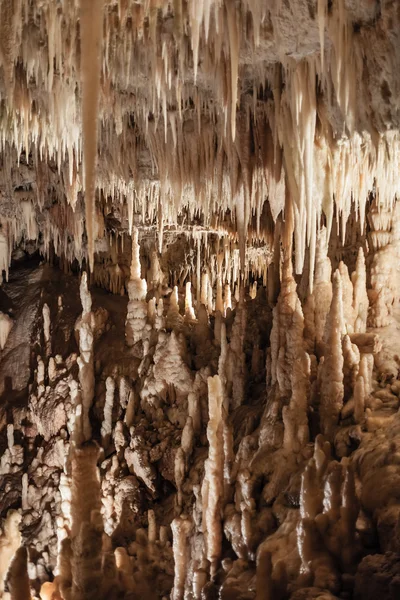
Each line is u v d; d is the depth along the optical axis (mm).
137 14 4453
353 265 8195
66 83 6000
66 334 11070
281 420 6199
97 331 10562
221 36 4699
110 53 5352
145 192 9195
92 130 3549
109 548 6148
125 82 6008
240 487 5695
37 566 7898
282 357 6418
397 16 3916
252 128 6758
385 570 3602
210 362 8367
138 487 7680
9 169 9523
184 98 6449
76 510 6348
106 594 5535
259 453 6004
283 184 7492
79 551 5523
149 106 6672
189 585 5434
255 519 5379
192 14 3988
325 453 5188
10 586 3580
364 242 7988
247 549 5137
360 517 4426
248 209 6895
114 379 9289
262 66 5555
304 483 4637
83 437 8758
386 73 4480
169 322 9516
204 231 11711
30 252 13797
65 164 8969
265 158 6668
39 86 6172
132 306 9961
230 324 8883
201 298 11367
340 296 6066
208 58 5191
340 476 4195
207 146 7211
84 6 3436
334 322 6027
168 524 7062
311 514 4562
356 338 6844
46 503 8625
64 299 11930
